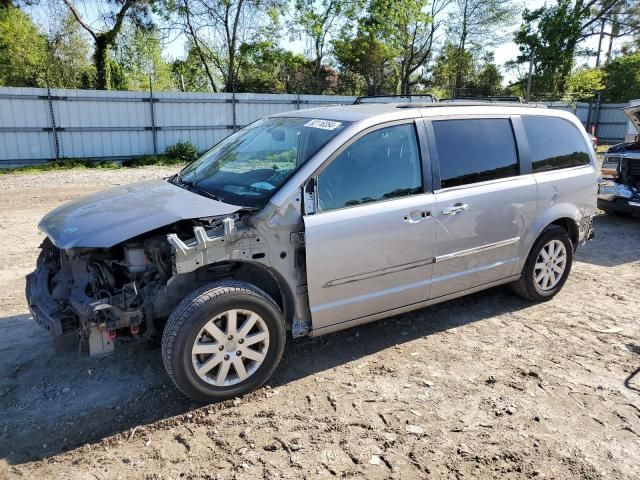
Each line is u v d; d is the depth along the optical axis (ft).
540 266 16.62
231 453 9.72
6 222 27.94
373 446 9.96
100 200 12.89
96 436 10.21
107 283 11.26
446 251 13.83
